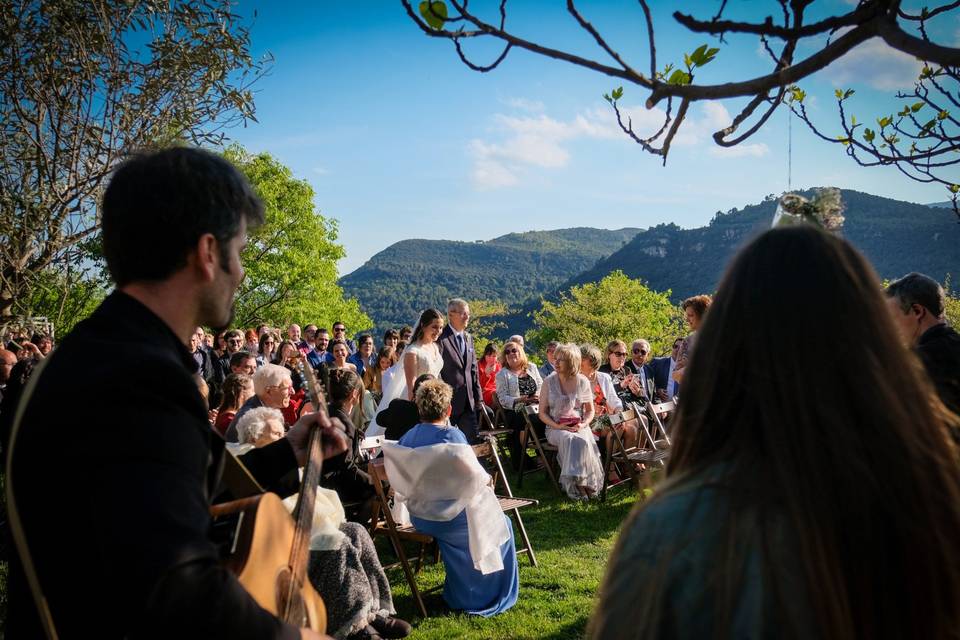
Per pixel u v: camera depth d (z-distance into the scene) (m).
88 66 6.05
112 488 0.99
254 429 3.82
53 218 6.36
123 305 1.23
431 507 4.72
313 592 1.69
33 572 1.05
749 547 0.80
